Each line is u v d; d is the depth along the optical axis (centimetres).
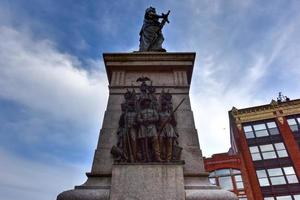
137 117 696
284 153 3825
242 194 3681
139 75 921
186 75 914
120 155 646
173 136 669
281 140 3953
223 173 3969
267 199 3497
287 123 4078
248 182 3716
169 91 848
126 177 591
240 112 4372
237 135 4281
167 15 1230
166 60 938
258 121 4238
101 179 621
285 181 3575
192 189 585
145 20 1241
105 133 727
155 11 1265
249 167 3806
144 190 570
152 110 714
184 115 776
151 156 638
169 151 645
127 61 936
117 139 706
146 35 1169
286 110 4203
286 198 3441
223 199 547
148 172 598
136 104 749
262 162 3819
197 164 659
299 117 4106
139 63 931
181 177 590
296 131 3991
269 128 4131
